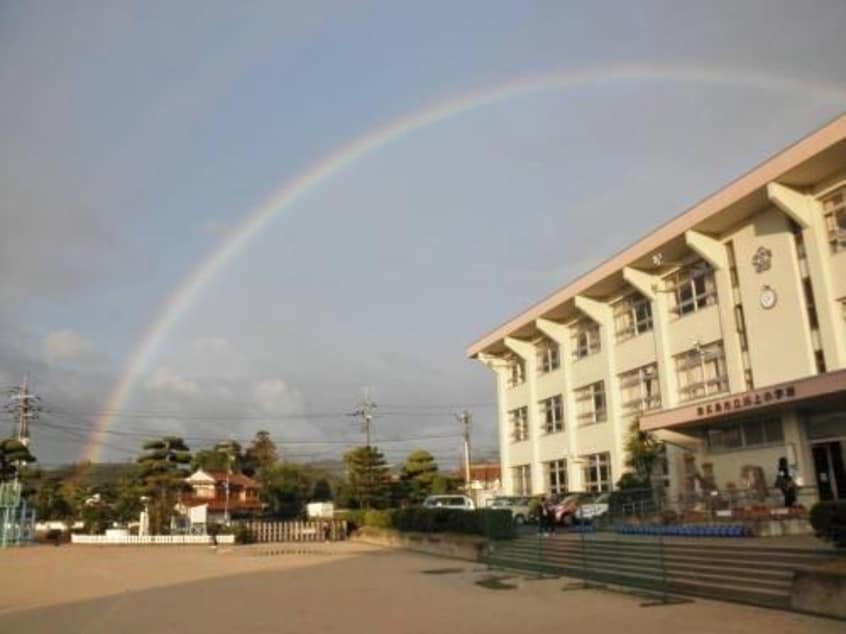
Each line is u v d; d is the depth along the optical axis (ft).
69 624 46.44
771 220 89.61
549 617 43.91
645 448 106.93
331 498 253.85
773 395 76.54
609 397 124.16
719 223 95.40
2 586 70.59
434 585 64.64
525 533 93.76
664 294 111.14
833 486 77.97
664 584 50.49
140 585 70.13
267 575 77.92
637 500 99.25
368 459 200.85
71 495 215.51
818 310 82.07
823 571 39.42
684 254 106.11
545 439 146.30
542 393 149.38
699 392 102.27
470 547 93.20
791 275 86.33
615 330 125.29
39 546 152.05
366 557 104.17
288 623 44.65
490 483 228.02
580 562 66.90
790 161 81.00
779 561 48.24
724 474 93.40
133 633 42.45
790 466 81.92
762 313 89.86
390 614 47.42
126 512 176.96
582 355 135.85
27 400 206.28
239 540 149.18
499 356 168.14
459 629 40.96
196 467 283.18
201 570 86.53
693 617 41.19
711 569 51.52
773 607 42.42
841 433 77.46
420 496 208.13
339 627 42.70
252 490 260.83
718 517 75.00
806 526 65.31
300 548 129.90
